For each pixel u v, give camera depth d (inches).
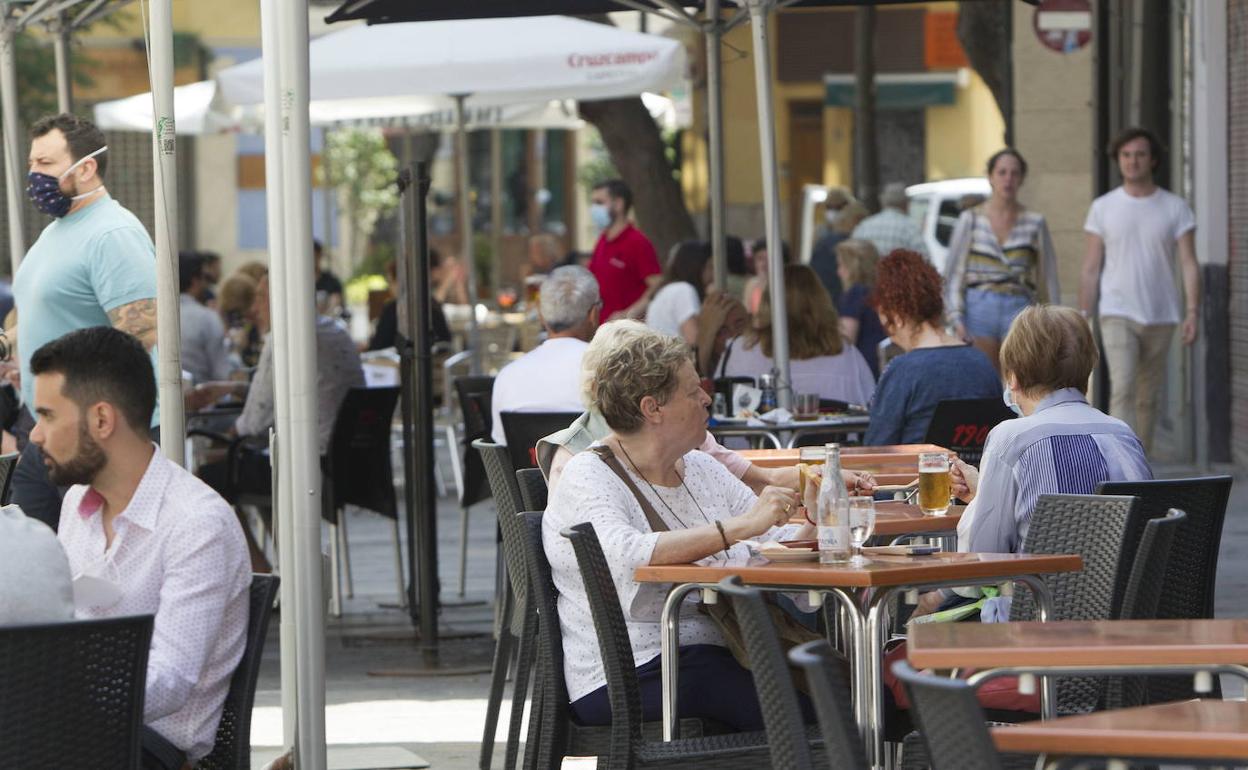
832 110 2241.6
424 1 623.5
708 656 303.4
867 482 336.5
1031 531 310.0
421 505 550.3
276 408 323.3
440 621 615.2
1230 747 176.4
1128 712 196.5
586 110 1011.3
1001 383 481.4
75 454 251.3
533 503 366.3
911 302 484.4
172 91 353.1
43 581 222.2
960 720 168.2
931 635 228.1
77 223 430.9
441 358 1027.3
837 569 273.0
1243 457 877.2
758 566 285.0
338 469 610.2
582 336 517.0
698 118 1892.2
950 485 355.9
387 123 1074.7
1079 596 301.7
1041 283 720.3
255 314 666.2
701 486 322.3
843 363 605.9
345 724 463.8
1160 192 787.4
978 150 2268.7
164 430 354.9
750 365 612.4
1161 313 786.8
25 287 435.2
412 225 549.3
